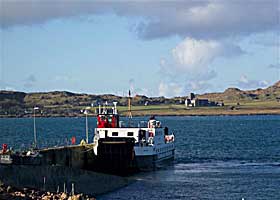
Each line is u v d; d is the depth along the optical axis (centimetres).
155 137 19038
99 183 13675
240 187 14800
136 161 17925
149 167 18250
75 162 16600
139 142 18225
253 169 18912
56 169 12575
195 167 19612
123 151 17538
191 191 14088
